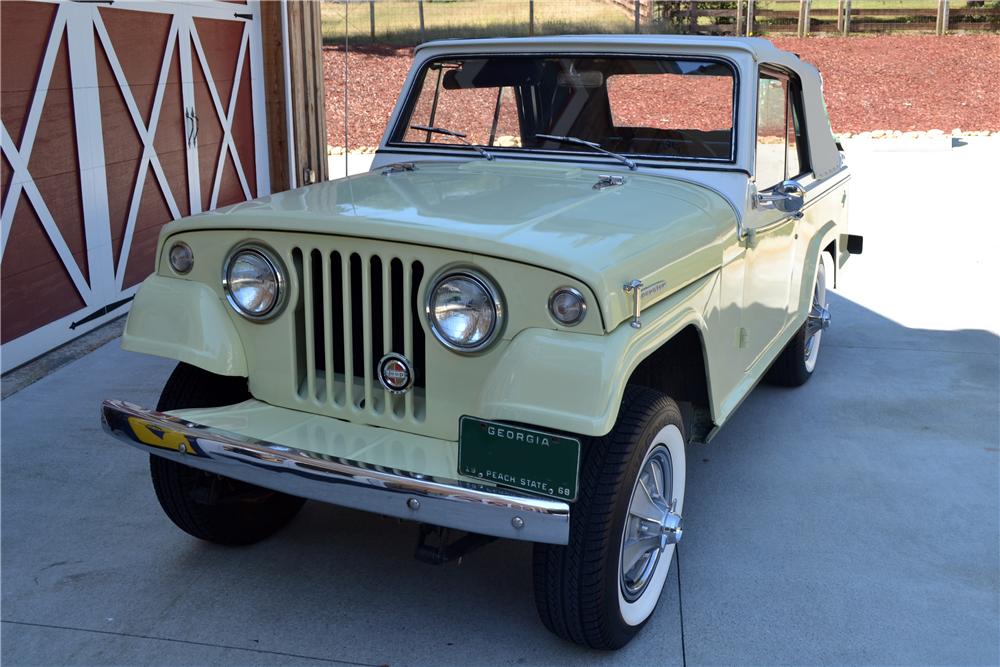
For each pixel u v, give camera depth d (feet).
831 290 23.41
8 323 16.74
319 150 29.04
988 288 23.44
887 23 85.97
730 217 11.09
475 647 9.35
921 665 9.11
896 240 28.50
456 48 13.15
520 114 12.82
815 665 9.10
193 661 9.04
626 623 9.12
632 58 12.30
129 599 10.04
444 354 8.45
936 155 47.93
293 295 9.02
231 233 9.14
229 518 10.80
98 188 19.16
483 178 11.47
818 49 79.71
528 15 81.97
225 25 24.17
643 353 8.14
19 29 16.60
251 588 10.33
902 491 12.82
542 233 8.53
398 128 13.48
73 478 12.79
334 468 7.92
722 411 10.90
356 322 9.07
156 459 10.04
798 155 14.82
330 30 75.46
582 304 7.80
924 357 18.49
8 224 16.58
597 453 8.40
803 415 15.53
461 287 8.13
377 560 10.98
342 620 9.77
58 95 17.74
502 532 7.60
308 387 9.20
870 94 68.54
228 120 24.71
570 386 7.71
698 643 9.44
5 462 13.16
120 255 20.12
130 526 11.59
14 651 9.11
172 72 21.80
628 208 9.95
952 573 10.76
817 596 10.27
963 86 70.18
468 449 8.05
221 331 9.30
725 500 12.51
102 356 17.75
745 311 11.89
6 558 10.77
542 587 8.58
